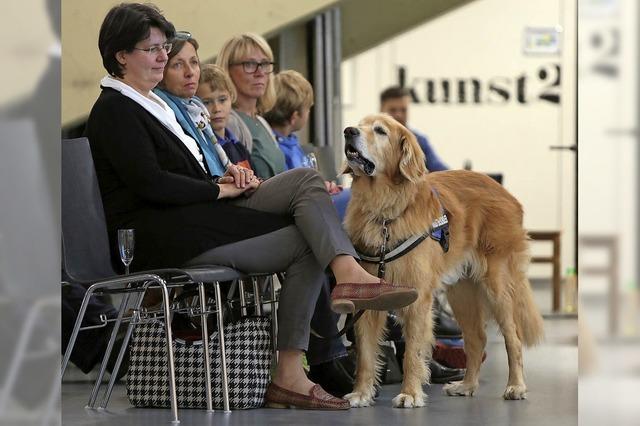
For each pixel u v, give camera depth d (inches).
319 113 572.1
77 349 333.7
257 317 286.4
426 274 288.7
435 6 607.2
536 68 906.7
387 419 262.4
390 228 286.5
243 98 363.6
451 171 326.3
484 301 320.5
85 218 263.7
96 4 460.1
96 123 278.1
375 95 904.9
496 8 901.2
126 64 282.7
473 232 313.6
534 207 908.6
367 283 266.2
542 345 477.7
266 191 283.6
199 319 289.6
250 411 276.7
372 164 283.9
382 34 611.8
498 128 907.4
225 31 489.7
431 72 905.5
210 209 277.3
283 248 277.6
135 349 288.8
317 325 307.1
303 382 281.7
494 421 261.3
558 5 904.9
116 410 283.4
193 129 304.0
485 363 421.1
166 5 483.8
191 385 282.0
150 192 272.8
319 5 498.0
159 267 274.5
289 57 570.6
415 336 290.0
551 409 285.9
